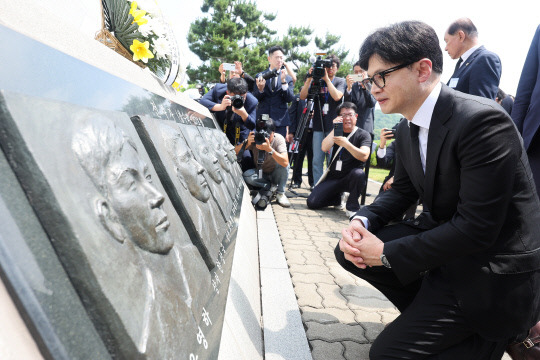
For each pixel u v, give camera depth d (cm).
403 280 150
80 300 61
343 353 178
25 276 53
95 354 59
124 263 71
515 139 134
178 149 141
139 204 84
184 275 96
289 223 439
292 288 225
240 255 200
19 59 75
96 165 76
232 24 2278
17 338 51
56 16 110
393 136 455
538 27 271
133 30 186
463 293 142
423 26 139
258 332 166
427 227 180
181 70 243
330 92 547
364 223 190
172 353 74
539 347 157
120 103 118
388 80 144
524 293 139
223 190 209
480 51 338
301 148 680
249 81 618
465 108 139
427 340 145
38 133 64
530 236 141
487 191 131
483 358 147
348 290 255
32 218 59
